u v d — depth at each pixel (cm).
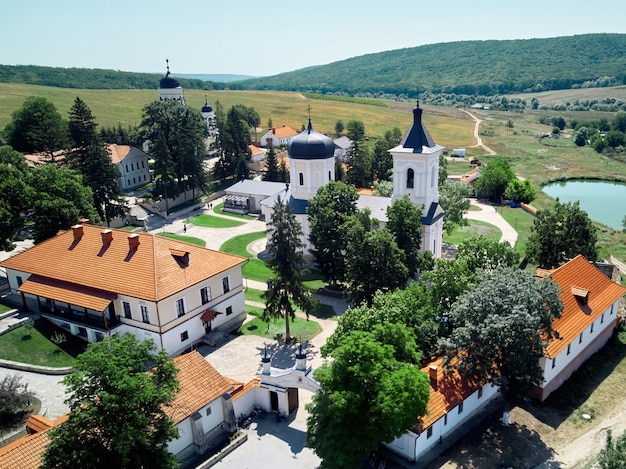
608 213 12394
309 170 8512
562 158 18738
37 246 6612
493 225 10850
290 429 4556
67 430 3158
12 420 4547
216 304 6200
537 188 14562
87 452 3111
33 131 12438
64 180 8012
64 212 7606
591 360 5600
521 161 18350
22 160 11294
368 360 3803
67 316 6025
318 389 4250
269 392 4750
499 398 4941
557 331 4753
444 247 9388
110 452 3253
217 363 5650
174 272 5781
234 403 4609
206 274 5975
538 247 6825
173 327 5647
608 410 4794
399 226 6419
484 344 4119
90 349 3409
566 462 4109
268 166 13138
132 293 5512
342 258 7200
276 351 5894
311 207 7381
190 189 12512
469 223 10969
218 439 4403
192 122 12788
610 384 5191
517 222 11044
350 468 3597
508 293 4369
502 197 12700
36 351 5644
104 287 5697
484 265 5494
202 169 12269
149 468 3350
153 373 3597
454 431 4453
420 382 3700
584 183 15800
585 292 5403
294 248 5812
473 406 4656
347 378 3822
